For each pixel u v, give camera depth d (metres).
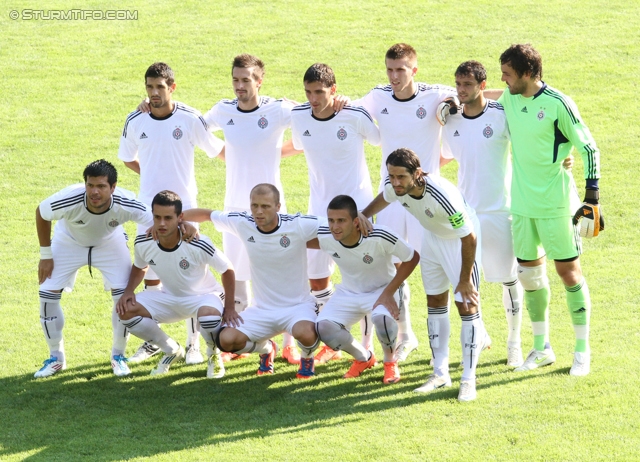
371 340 26.80
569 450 20.42
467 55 54.16
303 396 24.30
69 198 24.75
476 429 21.62
